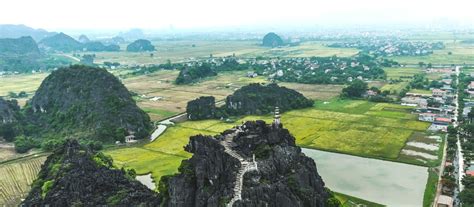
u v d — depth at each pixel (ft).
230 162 379.55
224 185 365.61
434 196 523.70
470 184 528.63
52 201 445.78
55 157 578.25
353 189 550.77
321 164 649.20
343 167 635.25
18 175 625.41
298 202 351.87
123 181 485.56
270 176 371.15
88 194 448.65
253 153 401.70
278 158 391.86
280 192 352.28
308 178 393.09
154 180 587.27
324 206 383.86
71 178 471.21
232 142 417.69
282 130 433.48
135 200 438.40
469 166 624.18
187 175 389.39
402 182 573.33
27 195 538.88
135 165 654.53
